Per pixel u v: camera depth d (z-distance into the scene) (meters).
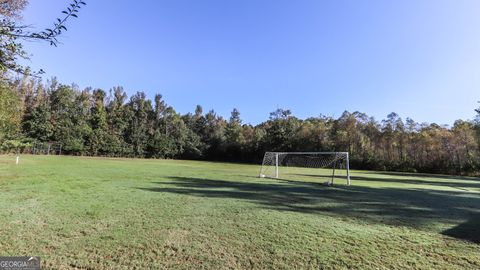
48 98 48.50
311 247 5.24
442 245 5.61
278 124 59.28
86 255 4.51
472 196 13.94
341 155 24.25
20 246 4.77
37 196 9.18
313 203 10.09
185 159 63.22
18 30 2.52
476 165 38.97
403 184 20.05
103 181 13.93
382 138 48.78
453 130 44.66
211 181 16.25
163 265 4.27
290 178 21.81
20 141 36.31
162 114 63.50
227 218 7.21
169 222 6.60
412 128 48.84
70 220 6.45
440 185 20.44
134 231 5.81
